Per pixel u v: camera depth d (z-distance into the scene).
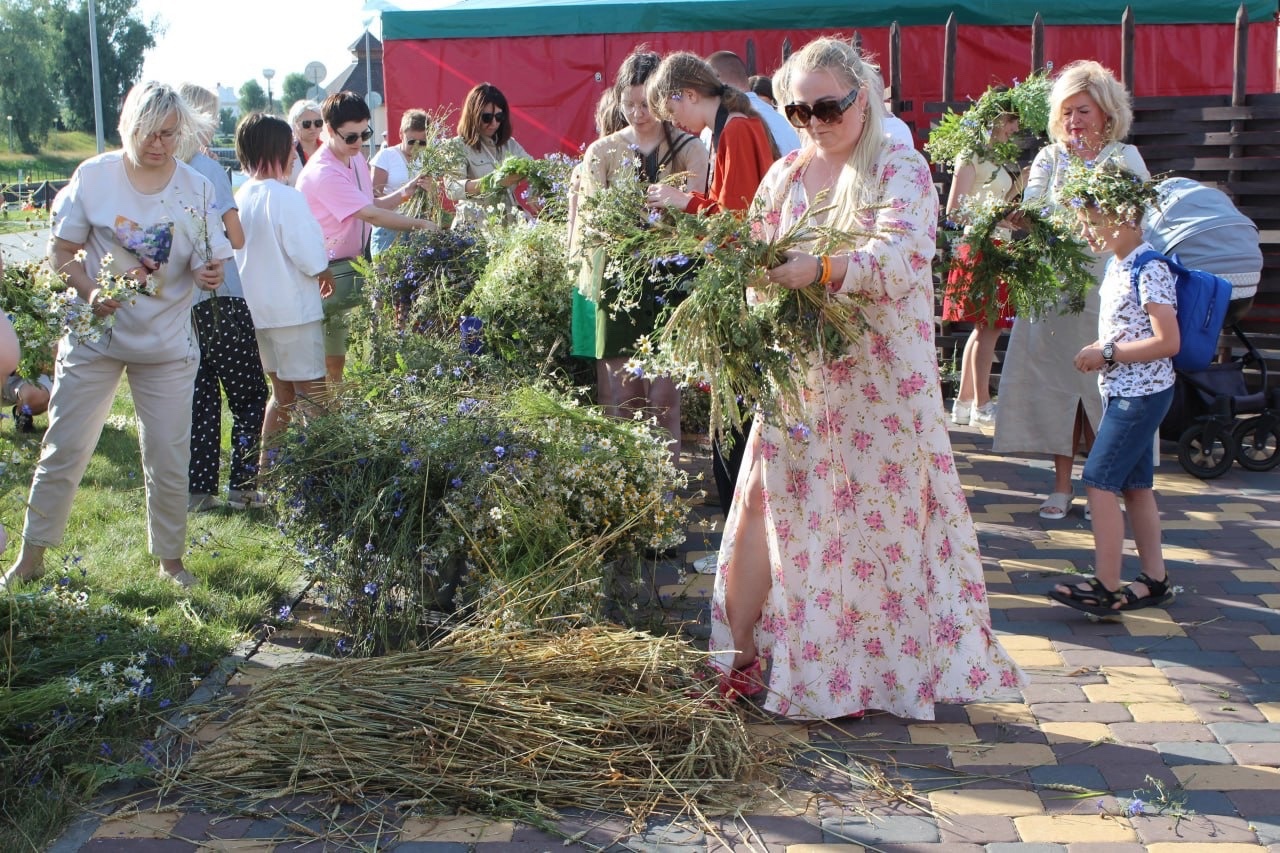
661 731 3.44
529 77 10.88
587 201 4.74
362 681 3.58
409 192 7.25
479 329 5.87
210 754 3.39
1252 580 4.89
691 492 5.97
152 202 4.50
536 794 3.21
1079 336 5.57
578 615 3.80
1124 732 3.62
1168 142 7.05
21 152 65.94
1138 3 10.28
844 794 3.28
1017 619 4.54
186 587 4.69
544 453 4.23
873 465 3.54
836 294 3.37
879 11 10.34
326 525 4.20
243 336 5.79
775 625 3.69
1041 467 6.65
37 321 4.20
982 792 3.29
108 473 6.37
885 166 3.40
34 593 4.17
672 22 10.62
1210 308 4.34
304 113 8.43
